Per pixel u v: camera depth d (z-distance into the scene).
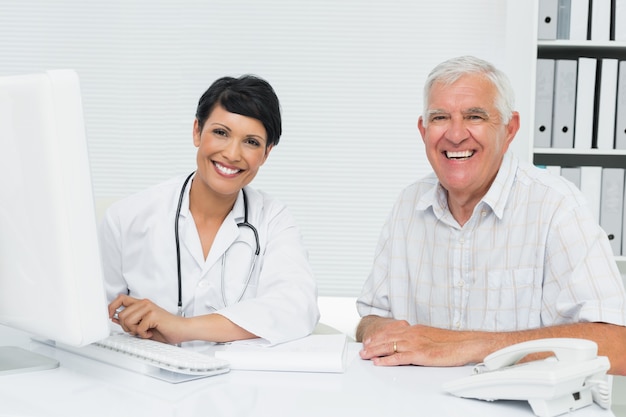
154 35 3.38
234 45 3.38
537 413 0.88
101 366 1.09
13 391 0.95
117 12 3.37
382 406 0.91
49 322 0.96
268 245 1.58
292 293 1.42
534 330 1.23
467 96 1.51
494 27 3.36
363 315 1.80
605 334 1.27
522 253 1.56
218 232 1.55
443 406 0.91
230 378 1.03
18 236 0.97
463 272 1.63
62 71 0.90
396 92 3.39
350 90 3.40
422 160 3.42
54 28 3.37
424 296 1.70
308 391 0.97
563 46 2.61
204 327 1.27
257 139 1.47
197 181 1.56
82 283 0.93
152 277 1.57
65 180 0.90
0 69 3.39
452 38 3.37
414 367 1.13
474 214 1.60
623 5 2.54
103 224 1.62
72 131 0.91
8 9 3.37
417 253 1.71
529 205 1.56
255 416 0.86
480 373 0.98
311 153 3.42
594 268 1.41
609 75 2.55
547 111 2.57
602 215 2.59
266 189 3.44
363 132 3.41
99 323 0.95
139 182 3.43
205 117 1.49
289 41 3.38
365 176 3.43
